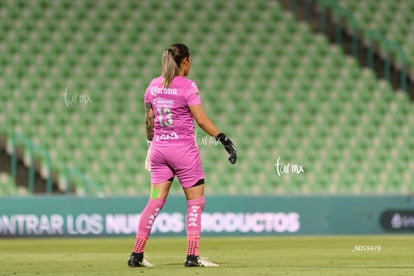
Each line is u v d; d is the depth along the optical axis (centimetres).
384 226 6131
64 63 7762
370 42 8181
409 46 8481
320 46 8294
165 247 4603
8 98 7375
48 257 3556
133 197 5906
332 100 7900
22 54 7762
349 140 7638
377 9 8669
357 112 7850
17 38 7869
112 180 7006
